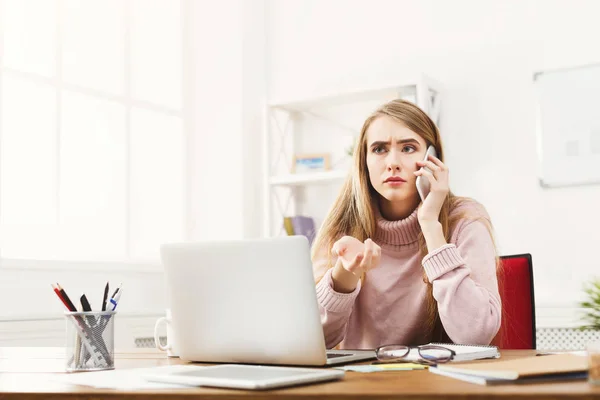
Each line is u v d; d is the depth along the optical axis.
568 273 2.97
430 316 1.70
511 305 1.80
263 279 1.21
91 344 1.24
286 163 3.62
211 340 1.28
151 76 3.57
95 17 3.29
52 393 0.94
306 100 3.35
